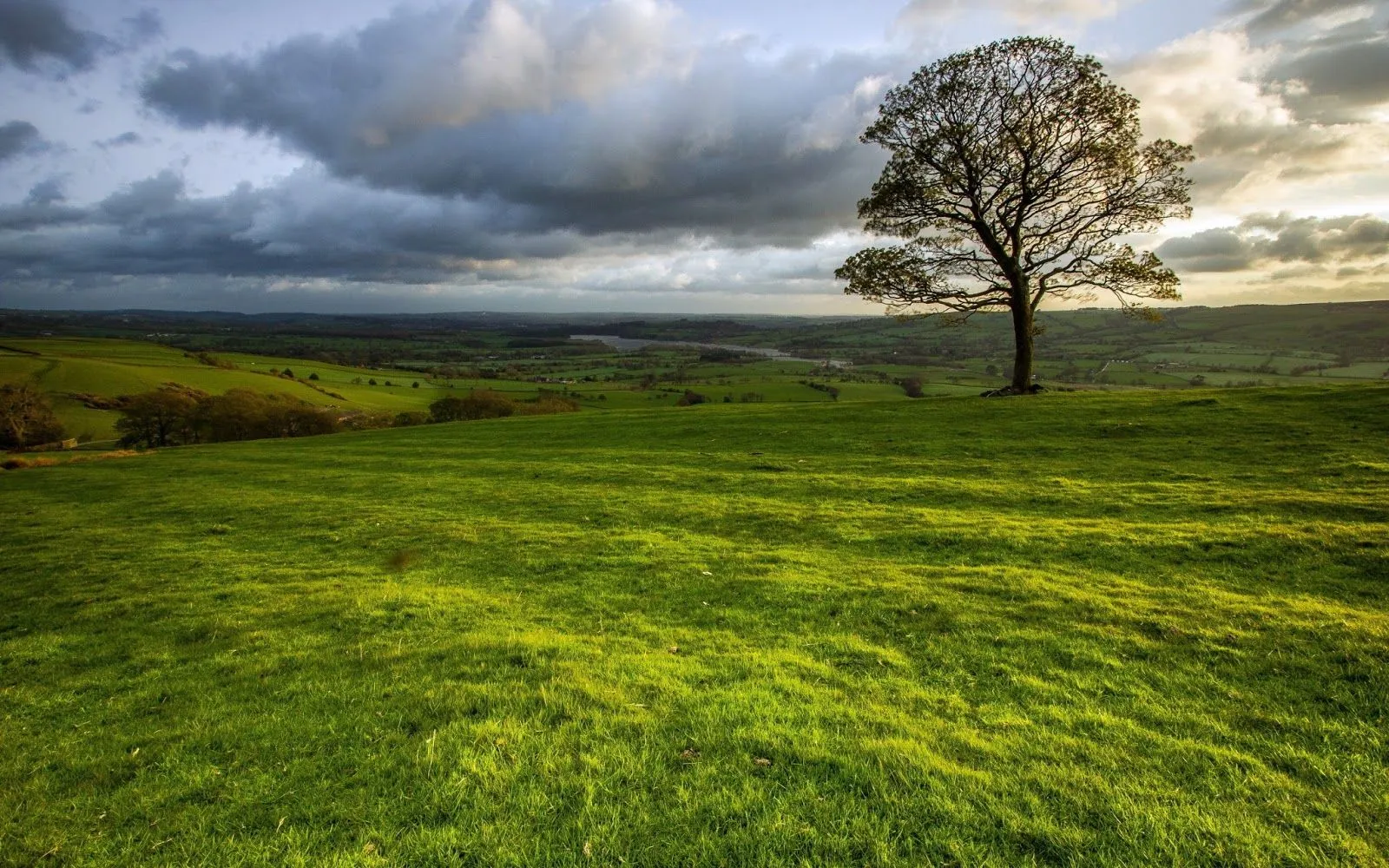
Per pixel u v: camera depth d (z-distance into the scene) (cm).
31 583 1421
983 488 1905
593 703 728
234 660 944
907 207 3947
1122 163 3559
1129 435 2466
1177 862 469
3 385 7319
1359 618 901
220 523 1991
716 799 548
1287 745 627
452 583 1327
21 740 734
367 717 722
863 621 1024
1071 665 829
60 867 511
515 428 4359
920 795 550
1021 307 3838
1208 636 884
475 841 507
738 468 2486
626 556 1455
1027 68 3653
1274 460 1942
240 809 568
